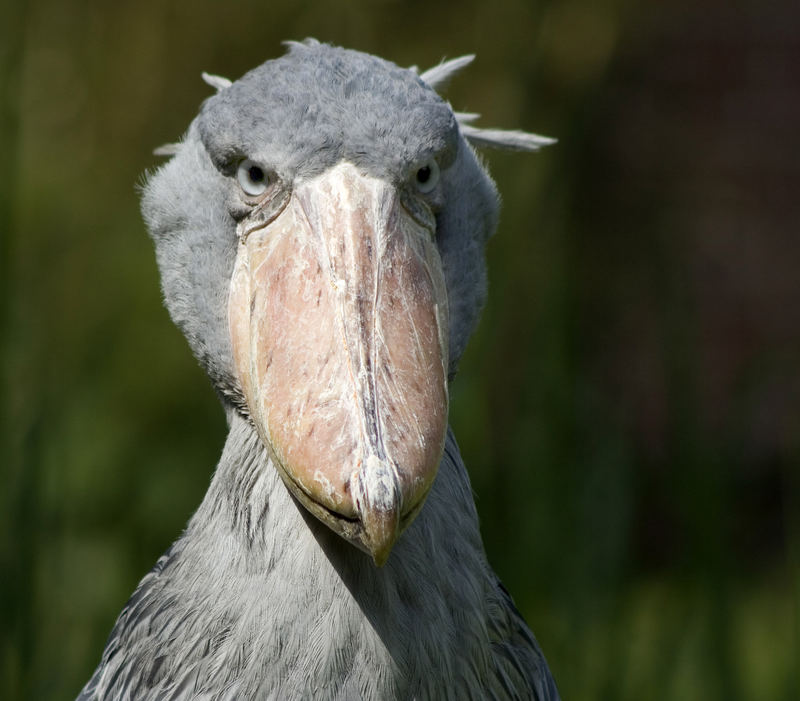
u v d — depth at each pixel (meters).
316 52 5.54
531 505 10.90
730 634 10.28
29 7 15.31
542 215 12.41
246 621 5.17
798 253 17.34
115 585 12.11
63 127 16.03
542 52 14.73
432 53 14.97
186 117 16.33
